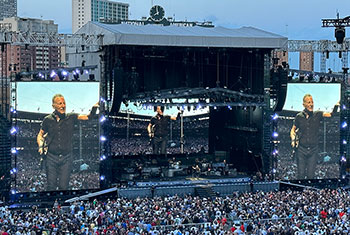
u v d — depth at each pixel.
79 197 57.94
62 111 58.62
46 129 58.16
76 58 73.38
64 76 60.59
